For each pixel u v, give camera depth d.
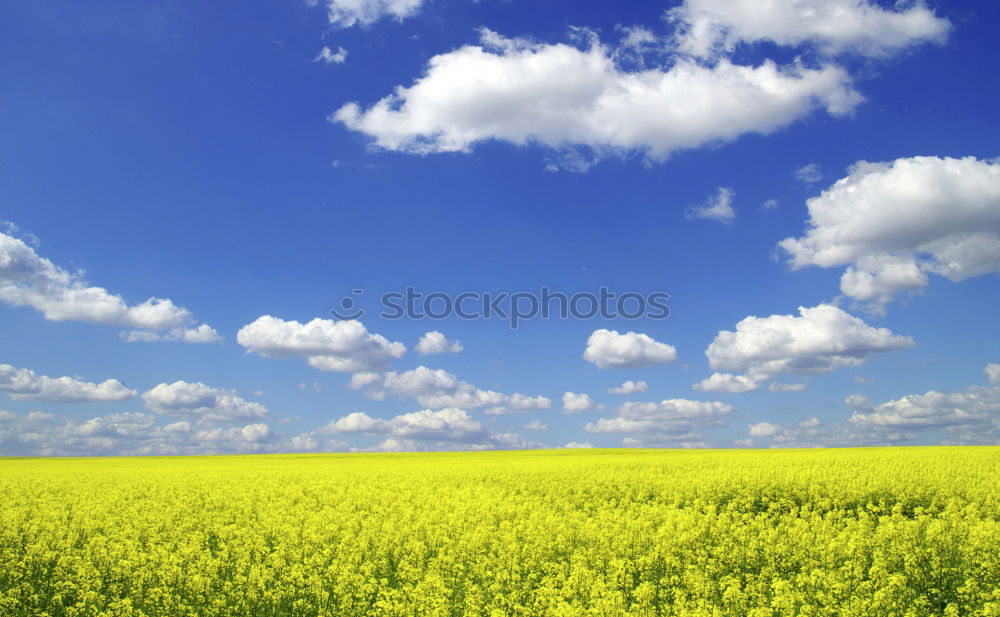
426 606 8.98
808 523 13.04
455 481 21.81
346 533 12.54
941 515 13.12
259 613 9.33
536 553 11.49
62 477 24.52
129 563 10.74
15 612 9.25
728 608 8.55
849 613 8.09
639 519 13.12
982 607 8.52
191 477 24.16
